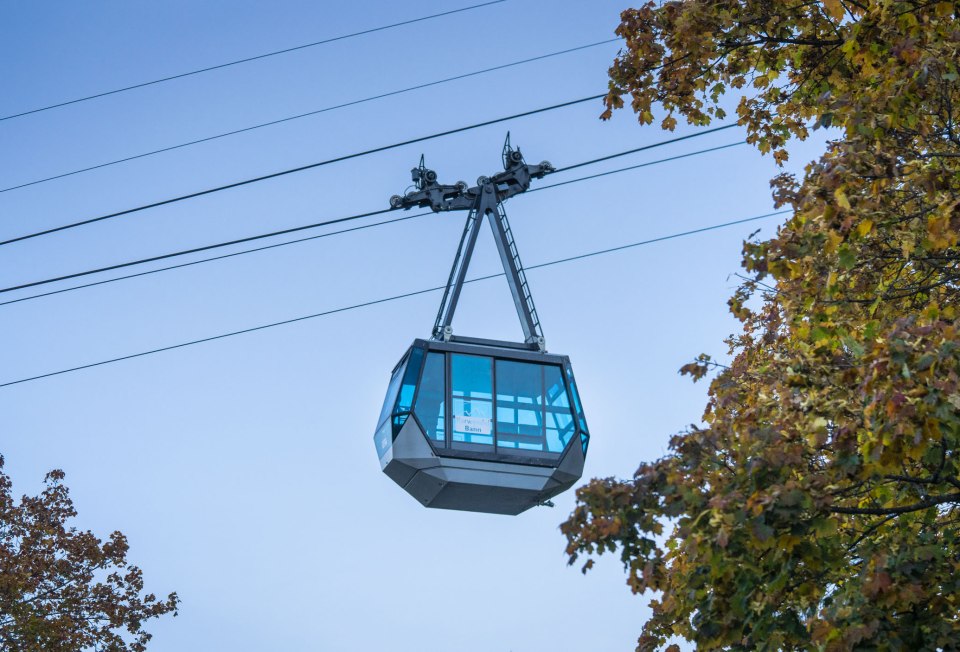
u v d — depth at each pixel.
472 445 26.14
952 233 11.59
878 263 13.17
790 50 15.85
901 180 12.80
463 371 26.72
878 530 12.98
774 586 11.34
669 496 11.62
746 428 11.91
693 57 16.00
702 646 11.96
